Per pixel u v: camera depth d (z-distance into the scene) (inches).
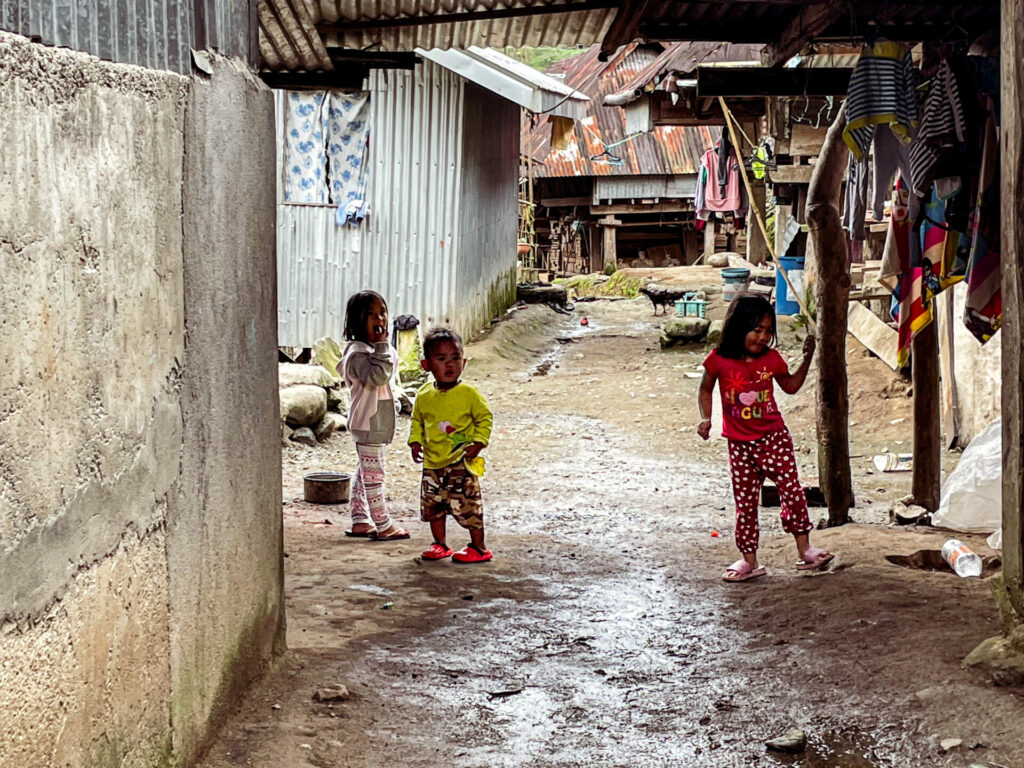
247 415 155.3
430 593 233.6
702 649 197.6
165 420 120.3
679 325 737.0
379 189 680.4
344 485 363.6
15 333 83.1
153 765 117.4
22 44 84.4
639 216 1289.4
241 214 151.3
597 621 217.6
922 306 301.9
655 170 1190.3
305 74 280.8
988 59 239.0
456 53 650.2
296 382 519.2
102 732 102.1
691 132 1225.4
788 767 142.6
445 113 686.5
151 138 114.8
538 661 191.5
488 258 786.8
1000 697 148.9
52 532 90.4
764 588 235.3
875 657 175.2
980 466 307.0
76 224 95.0
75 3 97.5
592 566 269.3
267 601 167.8
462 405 264.2
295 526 316.8
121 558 107.1
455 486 265.6
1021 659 155.1
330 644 190.5
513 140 855.7
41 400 88.0
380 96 674.2
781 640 194.4
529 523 346.3
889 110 246.1
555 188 1286.9
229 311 145.6
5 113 81.3
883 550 259.4
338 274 680.4
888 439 492.4
